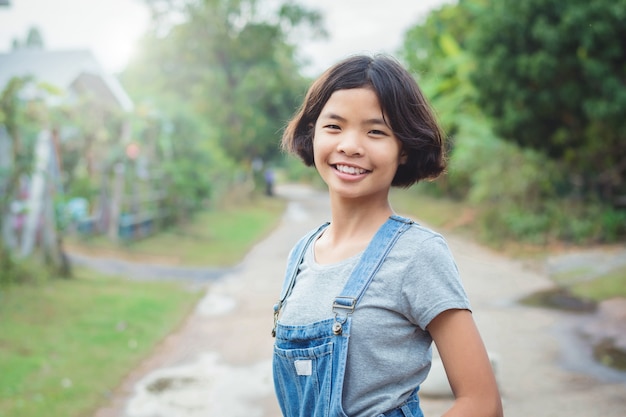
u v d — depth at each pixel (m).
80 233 10.27
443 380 4.04
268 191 30.52
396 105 1.29
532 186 12.57
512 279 8.55
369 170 1.30
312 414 1.25
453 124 15.95
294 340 1.27
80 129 10.18
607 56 9.46
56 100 10.01
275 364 1.33
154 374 4.93
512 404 4.09
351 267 1.26
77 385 4.50
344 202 1.35
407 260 1.21
